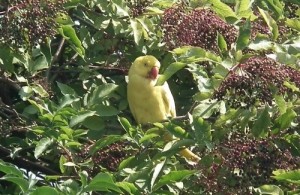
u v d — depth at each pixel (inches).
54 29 457.7
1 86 522.0
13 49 468.8
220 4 478.0
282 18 482.0
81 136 467.2
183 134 427.5
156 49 511.5
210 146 417.1
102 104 471.8
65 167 446.6
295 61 419.2
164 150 423.5
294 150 427.5
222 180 409.7
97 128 471.5
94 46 516.7
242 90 413.1
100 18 509.0
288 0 510.3
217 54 450.3
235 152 406.6
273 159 406.3
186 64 438.0
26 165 501.0
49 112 451.8
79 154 450.9
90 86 506.0
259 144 408.8
